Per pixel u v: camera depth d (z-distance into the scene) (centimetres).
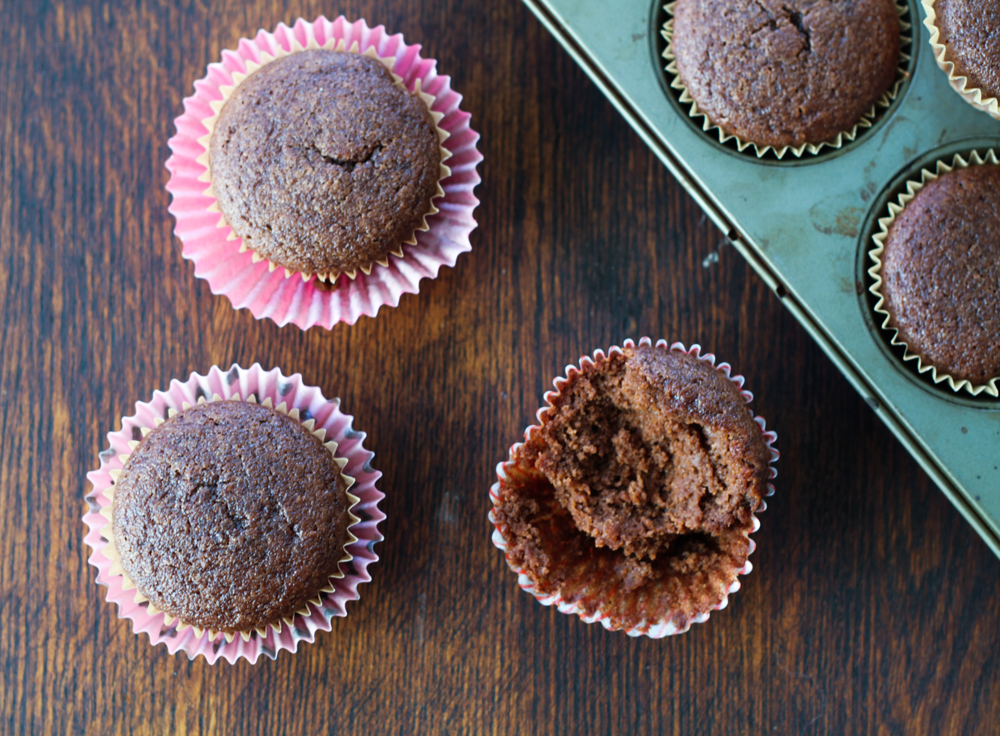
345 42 41
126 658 41
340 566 40
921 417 38
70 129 42
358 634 41
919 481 41
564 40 39
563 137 42
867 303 39
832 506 41
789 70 38
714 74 39
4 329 42
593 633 41
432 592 41
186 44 42
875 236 39
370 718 41
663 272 41
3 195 42
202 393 41
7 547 41
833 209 38
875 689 40
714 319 41
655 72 39
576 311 41
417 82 41
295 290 41
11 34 42
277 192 39
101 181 42
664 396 38
